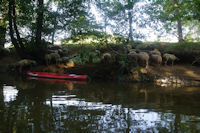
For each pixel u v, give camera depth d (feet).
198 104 20.04
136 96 24.38
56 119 14.49
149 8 45.75
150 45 55.52
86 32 49.93
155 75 44.04
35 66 55.01
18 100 20.85
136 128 12.81
